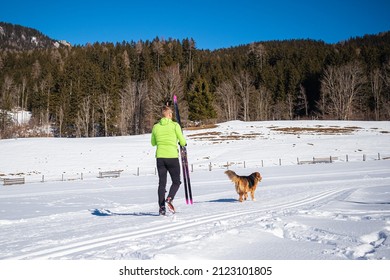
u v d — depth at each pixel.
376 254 3.28
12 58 142.88
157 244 3.94
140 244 3.97
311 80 98.75
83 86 94.94
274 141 50.38
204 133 61.34
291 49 131.88
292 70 102.00
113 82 92.56
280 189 14.82
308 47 131.12
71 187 24.42
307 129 59.91
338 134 53.62
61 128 86.12
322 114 89.06
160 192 6.17
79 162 44.16
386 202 7.82
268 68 112.50
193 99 76.50
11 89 111.25
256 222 5.38
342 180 19.30
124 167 41.09
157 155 6.19
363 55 102.56
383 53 100.69
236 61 131.12
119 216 7.18
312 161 37.28
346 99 78.94
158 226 5.28
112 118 81.81
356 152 41.91
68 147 51.91
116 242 4.21
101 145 53.06
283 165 36.38
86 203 12.87
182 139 6.28
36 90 106.12
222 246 3.76
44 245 4.24
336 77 80.31
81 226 5.83
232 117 91.81
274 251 3.54
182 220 5.84
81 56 130.75
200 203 9.71
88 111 81.69
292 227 4.73
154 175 33.44
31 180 33.84
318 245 3.71
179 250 3.61
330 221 5.16
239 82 92.06
